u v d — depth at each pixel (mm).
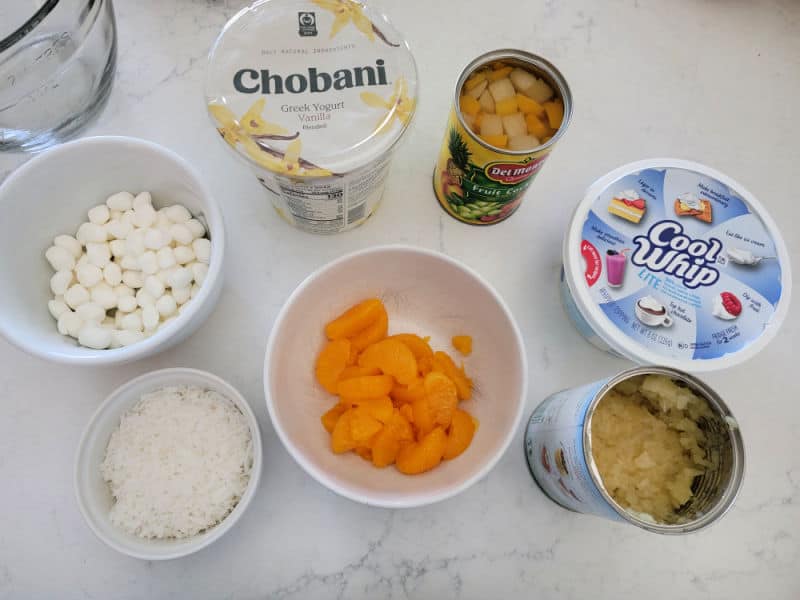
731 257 698
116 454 647
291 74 583
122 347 633
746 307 686
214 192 767
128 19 816
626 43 855
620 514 532
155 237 678
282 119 570
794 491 724
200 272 682
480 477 576
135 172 692
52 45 748
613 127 822
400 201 782
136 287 696
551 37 849
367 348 696
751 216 713
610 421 640
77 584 656
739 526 711
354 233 769
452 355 744
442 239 773
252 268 750
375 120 576
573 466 583
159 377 660
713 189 719
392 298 738
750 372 756
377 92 583
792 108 850
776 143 835
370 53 596
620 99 834
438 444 633
